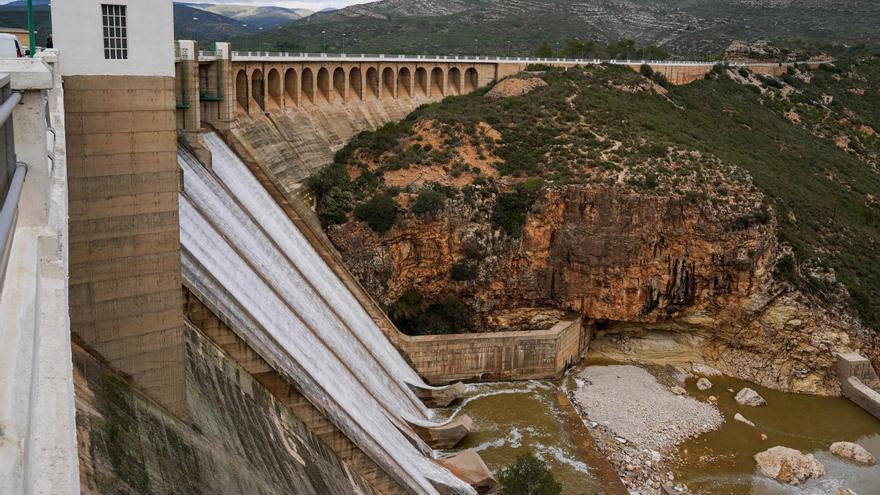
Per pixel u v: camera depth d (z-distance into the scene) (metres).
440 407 64.06
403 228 72.75
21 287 10.34
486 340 68.50
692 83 126.38
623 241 72.94
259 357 39.72
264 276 50.84
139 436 25.88
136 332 29.14
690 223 73.25
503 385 69.00
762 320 75.06
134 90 27.67
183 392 30.42
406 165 78.19
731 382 74.31
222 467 29.84
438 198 73.25
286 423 39.53
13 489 6.40
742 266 73.50
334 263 70.06
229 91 66.56
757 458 59.44
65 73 26.48
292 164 74.75
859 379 72.94
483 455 56.91
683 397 69.94
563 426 62.00
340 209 73.12
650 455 59.31
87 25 26.52
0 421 7.21
